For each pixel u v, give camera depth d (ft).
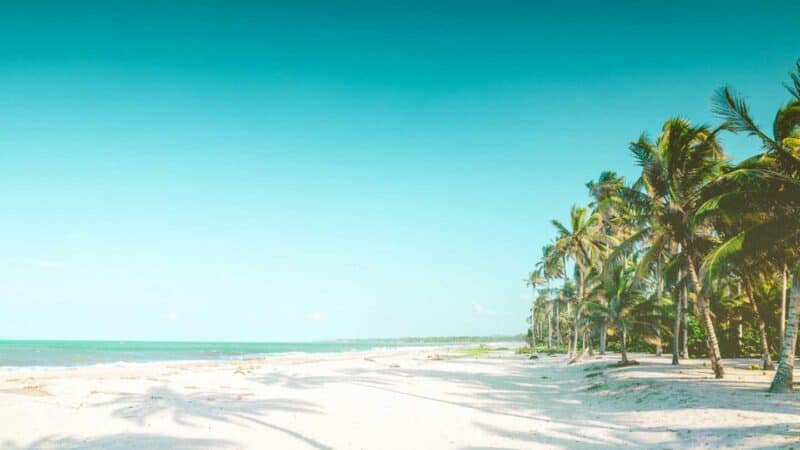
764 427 37.14
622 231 148.25
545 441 39.93
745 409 44.55
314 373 114.11
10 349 326.24
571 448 37.19
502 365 145.69
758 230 54.70
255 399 66.64
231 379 97.30
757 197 54.70
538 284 297.74
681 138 69.26
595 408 56.65
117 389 76.18
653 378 73.26
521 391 76.74
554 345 309.83
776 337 109.50
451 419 50.98
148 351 323.16
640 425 44.39
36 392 70.08
